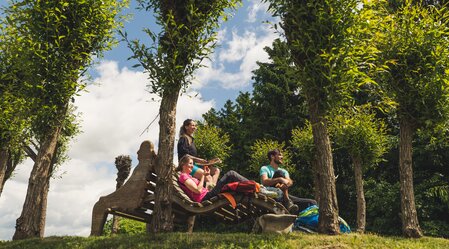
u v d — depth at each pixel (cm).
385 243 614
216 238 577
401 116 895
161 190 655
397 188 1783
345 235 647
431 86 853
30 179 823
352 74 693
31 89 837
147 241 582
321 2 708
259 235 602
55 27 834
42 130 848
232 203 630
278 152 786
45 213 1270
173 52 689
